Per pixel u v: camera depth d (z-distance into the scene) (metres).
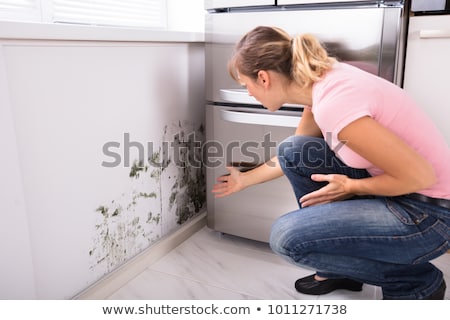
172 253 1.65
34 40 1.03
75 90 1.16
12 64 0.98
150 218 1.56
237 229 1.69
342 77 0.96
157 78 1.49
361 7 1.29
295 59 0.98
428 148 0.96
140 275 1.49
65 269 1.21
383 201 1.05
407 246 1.01
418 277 1.08
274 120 1.42
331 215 1.05
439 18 1.33
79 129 1.19
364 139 0.90
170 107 1.59
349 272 1.11
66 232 1.20
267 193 1.59
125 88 1.35
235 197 1.66
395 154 0.89
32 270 1.07
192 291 1.39
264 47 1.02
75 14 1.47
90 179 1.26
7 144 0.97
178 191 1.72
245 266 1.55
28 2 1.29
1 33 0.92
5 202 0.98
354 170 1.20
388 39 1.26
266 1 1.40
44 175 1.10
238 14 1.46
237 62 1.08
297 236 1.07
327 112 0.93
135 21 1.76
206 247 1.70
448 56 1.34
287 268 1.53
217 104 1.59
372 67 1.29
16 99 1.00
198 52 1.72
